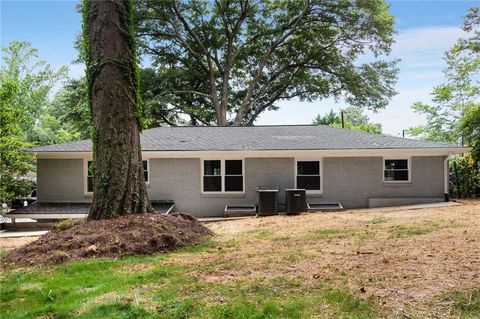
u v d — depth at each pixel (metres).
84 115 28.84
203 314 4.03
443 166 16.05
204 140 17.17
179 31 33.00
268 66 35.34
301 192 14.95
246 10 32.97
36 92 38.41
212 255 6.82
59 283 5.38
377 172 16.00
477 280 4.65
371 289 4.53
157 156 15.68
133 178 8.85
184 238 8.07
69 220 8.80
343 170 16.02
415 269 5.23
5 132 15.05
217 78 35.41
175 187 15.88
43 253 7.06
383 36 31.34
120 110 8.84
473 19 23.14
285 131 19.30
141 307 4.27
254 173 15.99
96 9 9.02
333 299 4.28
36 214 14.00
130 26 9.23
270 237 8.60
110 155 8.71
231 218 14.53
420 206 14.62
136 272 5.81
